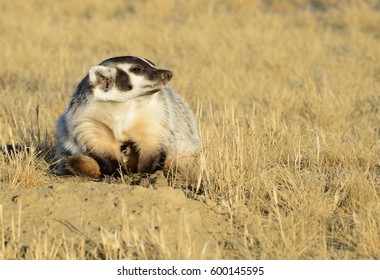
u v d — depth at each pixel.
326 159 21.98
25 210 16.80
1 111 27.47
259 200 18.25
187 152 20.97
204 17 52.22
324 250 15.58
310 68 38.31
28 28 48.28
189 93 32.06
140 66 19.08
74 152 19.67
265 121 25.61
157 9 55.69
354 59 39.78
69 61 38.56
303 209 17.38
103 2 57.50
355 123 27.55
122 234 15.61
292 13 57.38
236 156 20.16
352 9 53.72
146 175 20.03
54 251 15.30
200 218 16.80
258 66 38.50
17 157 20.14
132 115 19.41
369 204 17.84
